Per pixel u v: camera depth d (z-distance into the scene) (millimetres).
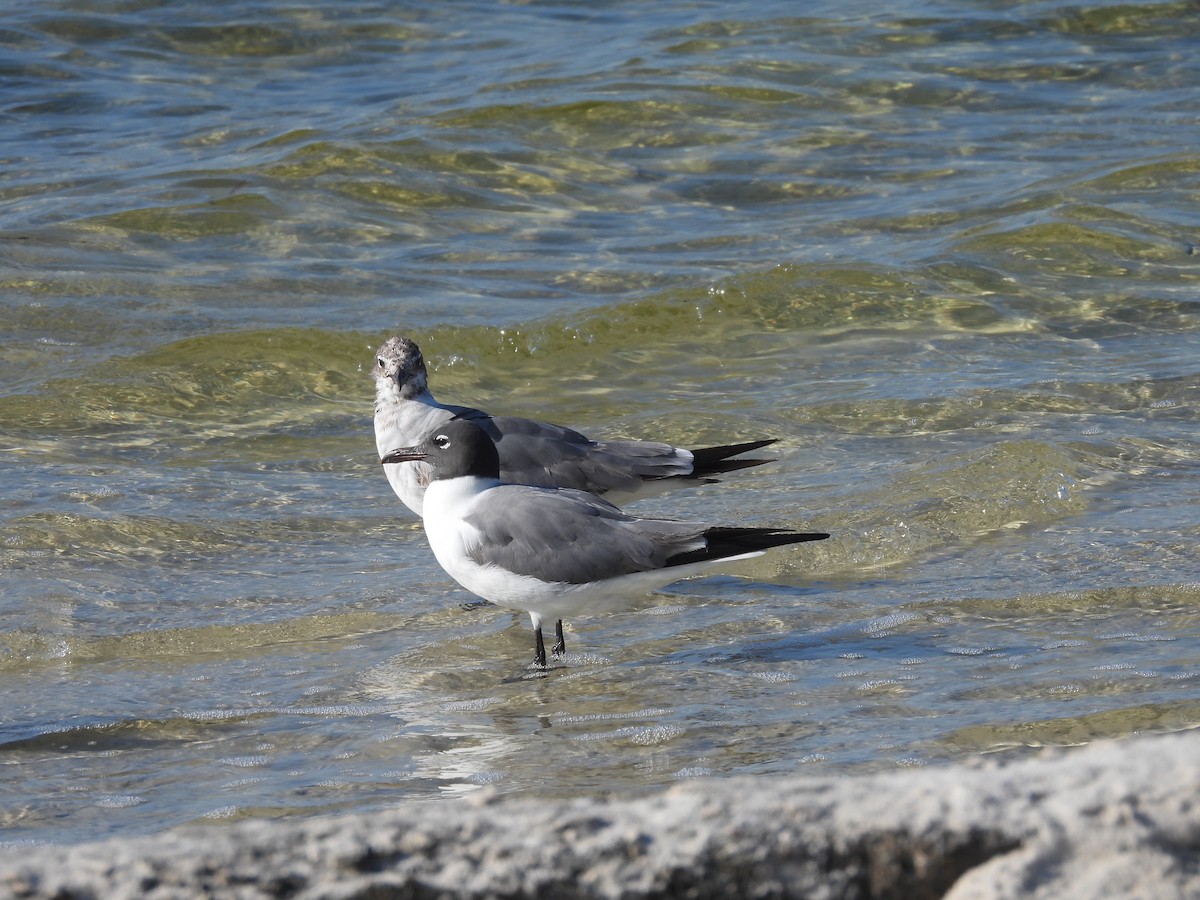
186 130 25062
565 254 20328
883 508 12641
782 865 4902
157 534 12516
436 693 9664
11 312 17906
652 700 9297
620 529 9891
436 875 4887
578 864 4918
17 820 7742
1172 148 23578
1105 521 12273
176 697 9602
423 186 22500
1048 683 9062
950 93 26812
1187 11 30359
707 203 22344
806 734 8484
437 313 18109
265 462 14531
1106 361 16625
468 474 10312
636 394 16375
